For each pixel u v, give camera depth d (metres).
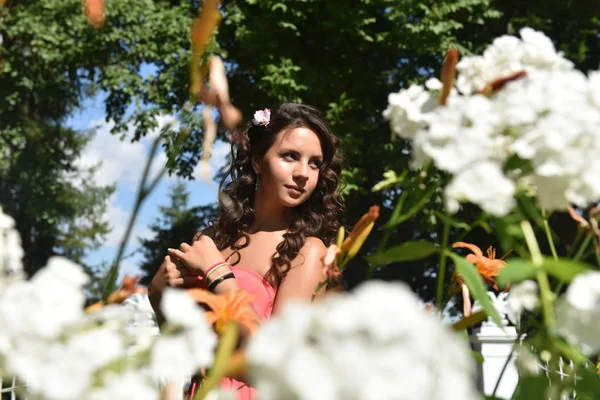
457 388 0.53
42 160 14.86
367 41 11.47
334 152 2.52
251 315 1.03
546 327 0.88
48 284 0.61
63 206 16.44
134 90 12.01
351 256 1.23
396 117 1.01
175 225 14.23
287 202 2.36
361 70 11.46
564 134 0.82
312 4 11.11
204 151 1.31
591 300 0.71
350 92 11.45
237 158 2.52
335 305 0.53
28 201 14.75
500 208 0.81
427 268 9.72
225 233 2.42
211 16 1.29
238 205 2.44
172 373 0.62
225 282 2.06
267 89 11.33
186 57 11.61
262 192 2.42
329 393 0.49
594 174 0.82
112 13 11.66
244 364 0.74
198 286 2.12
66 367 0.58
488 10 11.27
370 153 11.30
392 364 0.50
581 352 0.91
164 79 11.77
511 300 0.95
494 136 0.86
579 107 0.83
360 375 0.50
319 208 2.52
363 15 11.12
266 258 2.31
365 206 10.79
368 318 0.51
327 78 11.33
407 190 1.05
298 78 10.93
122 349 0.64
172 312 0.63
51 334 0.60
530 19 11.45
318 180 2.52
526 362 0.91
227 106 1.31
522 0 11.90
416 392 0.50
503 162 0.87
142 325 0.70
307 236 2.38
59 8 11.84
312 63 11.59
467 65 1.02
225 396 0.73
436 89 1.04
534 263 0.86
